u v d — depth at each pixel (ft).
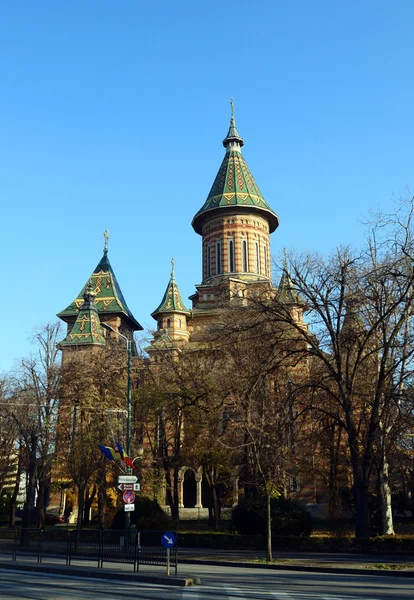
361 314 119.24
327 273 111.55
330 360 116.16
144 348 174.50
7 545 113.29
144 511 138.21
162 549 81.20
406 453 127.24
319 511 177.68
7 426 180.75
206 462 145.38
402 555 97.66
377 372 118.21
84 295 245.45
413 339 106.32
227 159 249.75
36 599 52.60
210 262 238.89
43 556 104.12
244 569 84.74
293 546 110.83
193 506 225.15
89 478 147.13
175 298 223.10
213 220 241.35
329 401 124.06
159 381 152.25
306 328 127.24
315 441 131.64
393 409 116.16
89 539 93.04
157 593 56.75
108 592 57.62
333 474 140.15
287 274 109.91
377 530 116.88
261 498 119.34
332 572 79.92
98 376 161.99
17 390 160.76
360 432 130.21
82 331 231.50
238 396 121.49
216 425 132.77
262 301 115.44
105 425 147.95
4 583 66.74
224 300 145.07
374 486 136.36
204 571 80.89
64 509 213.87
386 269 105.09
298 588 60.54
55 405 155.63
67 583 66.90
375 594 54.75
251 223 238.27
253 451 117.08
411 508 182.60
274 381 125.59
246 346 125.80
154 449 157.28
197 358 146.41
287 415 117.70
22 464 183.73
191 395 140.77
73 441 147.02
